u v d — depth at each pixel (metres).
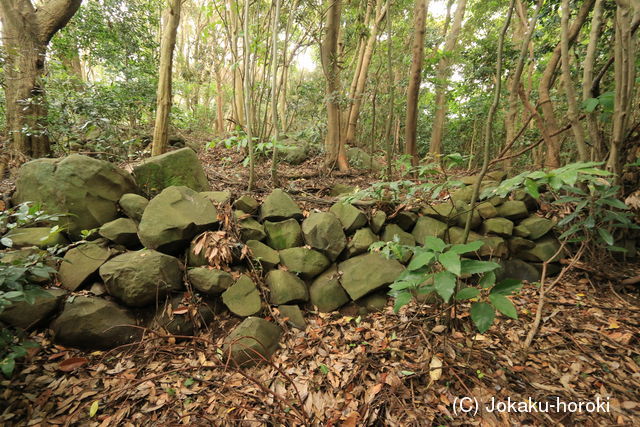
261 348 1.97
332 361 1.95
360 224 2.73
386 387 1.70
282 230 2.67
